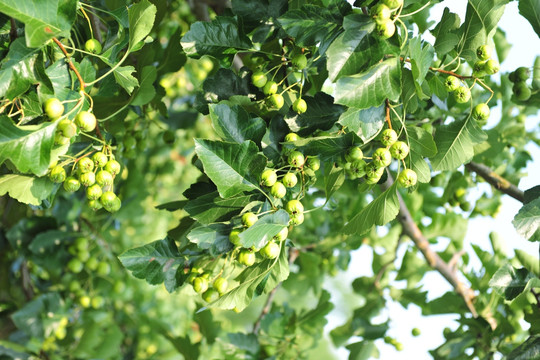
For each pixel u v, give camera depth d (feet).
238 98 3.52
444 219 4.97
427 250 4.50
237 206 3.42
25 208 4.64
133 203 5.27
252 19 3.55
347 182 4.45
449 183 4.59
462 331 4.32
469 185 4.54
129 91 3.43
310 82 3.61
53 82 3.34
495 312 4.38
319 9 3.39
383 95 3.30
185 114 4.80
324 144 3.43
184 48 3.54
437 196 5.21
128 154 4.16
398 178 3.39
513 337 4.21
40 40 3.18
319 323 4.52
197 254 3.54
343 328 4.99
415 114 3.87
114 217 5.15
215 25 3.54
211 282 3.55
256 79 3.53
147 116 4.14
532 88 3.81
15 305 5.02
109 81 3.60
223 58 3.61
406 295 4.94
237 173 3.36
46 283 5.32
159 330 4.36
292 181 3.40
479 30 3.45
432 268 4.56
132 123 4.13
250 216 3.35
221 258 3.55
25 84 3.31
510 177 4.39
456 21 3.46
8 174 3.39
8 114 3.32
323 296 4.58
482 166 4.31
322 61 3.54
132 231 6.58
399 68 3.32
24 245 4.67
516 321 4.25
